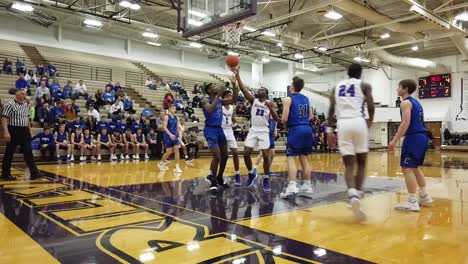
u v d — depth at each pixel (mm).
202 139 15297
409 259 2602
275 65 27047
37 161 10219
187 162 10461
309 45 19203
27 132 6562
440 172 8703
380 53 21297
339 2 12422
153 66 23750
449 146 21406
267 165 5531
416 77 24375
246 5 6848
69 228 3336
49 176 6949
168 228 3379
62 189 5488
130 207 4281
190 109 16406
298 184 6105
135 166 9250
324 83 28594
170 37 20203
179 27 9562
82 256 2604
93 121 11781
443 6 12969
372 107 3863
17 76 14086
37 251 2703
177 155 8039
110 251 2719
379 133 25609
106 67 20359
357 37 19031
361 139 3811
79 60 20047
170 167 9148
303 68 26859
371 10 13461
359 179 3891
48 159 10617
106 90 14898
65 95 13867
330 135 4246
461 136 21844
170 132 8016
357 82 3893
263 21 16047
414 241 3039
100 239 3014
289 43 19125
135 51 23672
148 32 19594
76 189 5504
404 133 4266
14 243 2887
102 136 11281
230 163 10320
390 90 25609
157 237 3092
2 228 3309
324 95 27391
